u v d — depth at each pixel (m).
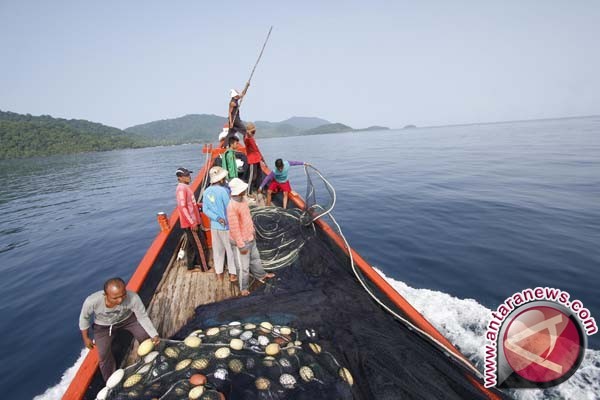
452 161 25.23
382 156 33.66
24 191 25.73
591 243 7.41
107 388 2.29
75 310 6.48
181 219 4.35
